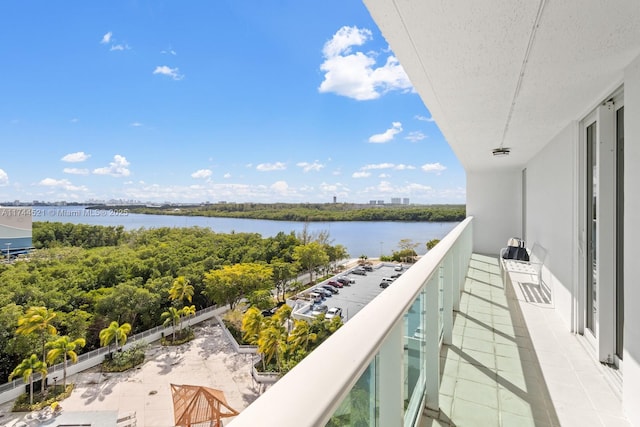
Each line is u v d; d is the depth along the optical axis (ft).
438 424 5.12
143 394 39.52
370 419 2.85
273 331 43.93
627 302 5.69
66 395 39.78
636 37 4.83
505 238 23.22
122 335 50.62
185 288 66.23
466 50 5.38
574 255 9.21
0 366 47.39
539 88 7.09
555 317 10.28
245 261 83.87
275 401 1.27
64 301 57.93
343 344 1.93
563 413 5.54
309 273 88.33
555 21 4.43
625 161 5.79
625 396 5.61
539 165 14.83
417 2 4.09
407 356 4.52
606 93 7.16
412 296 3.21
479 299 11.88
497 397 5.89
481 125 10.30
